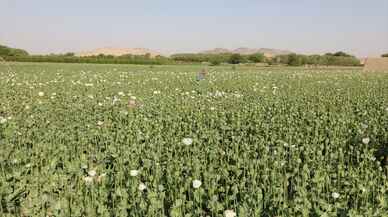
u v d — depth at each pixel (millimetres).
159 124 11125
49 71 39500
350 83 27984
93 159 8453
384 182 6953
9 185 6605
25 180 6758
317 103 16125
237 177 7297
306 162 8133
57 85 22203
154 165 7688
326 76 36844
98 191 6582
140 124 11242
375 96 18703
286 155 8711
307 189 6953
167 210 6242
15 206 6145
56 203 5977
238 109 14125
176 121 11727
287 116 12445
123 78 28875
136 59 83875
